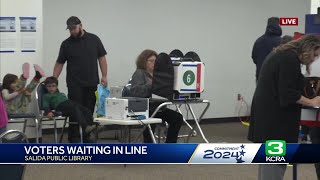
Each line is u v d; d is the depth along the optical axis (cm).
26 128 1009
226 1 1391
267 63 554
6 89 941
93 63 1012
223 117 1417
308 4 1502
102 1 1216
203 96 1375
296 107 549
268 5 1452
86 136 930
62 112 938
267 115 550
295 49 538
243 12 1418
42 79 1091
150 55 884
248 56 1439
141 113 805
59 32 1168
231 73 1417
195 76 862
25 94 967
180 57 988
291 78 530
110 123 787
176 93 855
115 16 1234
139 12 1267
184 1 1328
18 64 1016
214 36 1380
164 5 1301
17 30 1012
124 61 1252
